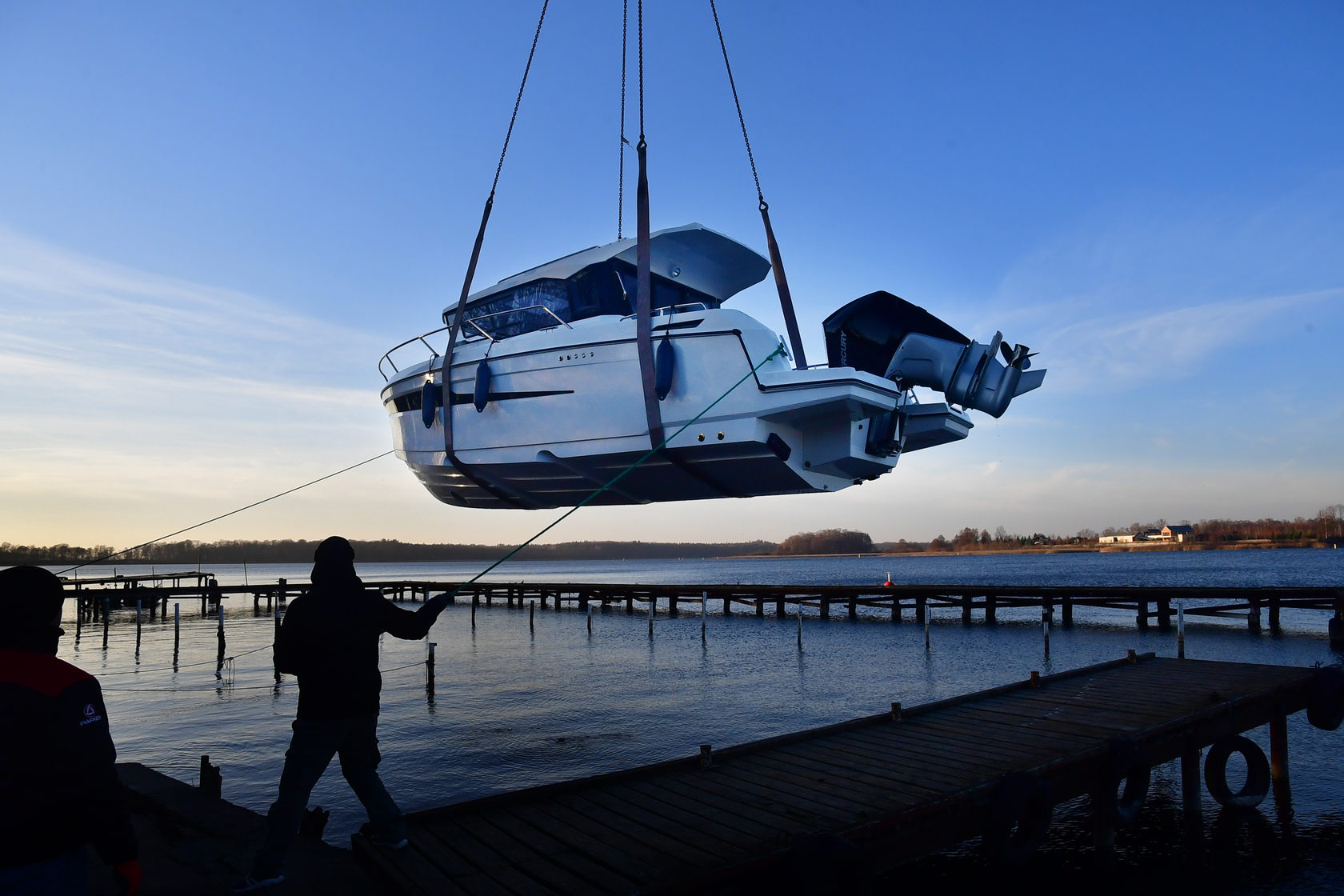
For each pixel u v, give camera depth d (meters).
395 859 5.26
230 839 5.29
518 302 17.44
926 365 14.05
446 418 15.73
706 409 12.70
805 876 5.39
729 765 7.69
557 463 15.12
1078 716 9.55
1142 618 32.16
